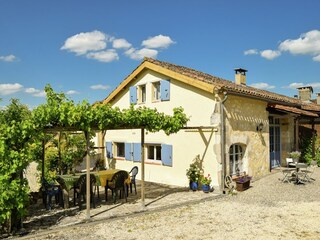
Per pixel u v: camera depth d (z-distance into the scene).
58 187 9.60
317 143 17.59
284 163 16.52
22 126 6.87
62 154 13.44
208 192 11.16
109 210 8.91
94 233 7.06
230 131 11.77
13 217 7.00
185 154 12.45
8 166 6.67
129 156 15.24
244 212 8.66
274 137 16.14
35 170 12.23
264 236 6.77
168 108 13.21
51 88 7.85
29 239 6.62
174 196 10.72
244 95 11.95
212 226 7.51
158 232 7.11
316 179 13.05
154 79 13.96
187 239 6.66
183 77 12.34
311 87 24.78
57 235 6.91
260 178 13.25
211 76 16.08
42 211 8.90
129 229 7.34
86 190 8.55
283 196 10.45
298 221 7.78
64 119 7.40
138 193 11.37
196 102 12.14
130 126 9.02
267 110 14.38
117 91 15.77
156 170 13.75
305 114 14.97
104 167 16.73
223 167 11.15
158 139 13.62
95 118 7.91
